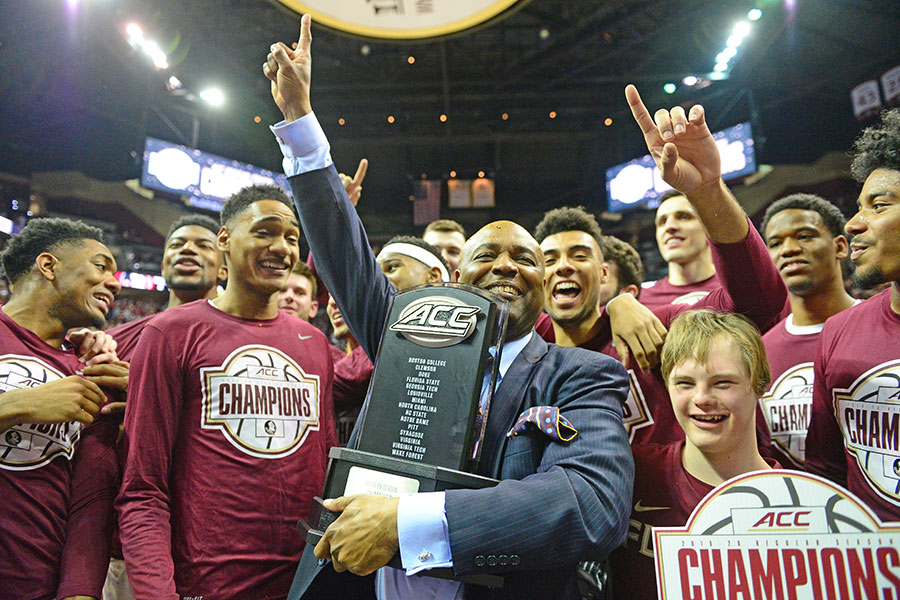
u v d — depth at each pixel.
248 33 12.23
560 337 2.29
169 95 13.68
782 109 12.83
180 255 2.83
